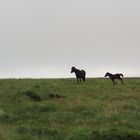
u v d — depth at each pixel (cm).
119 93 4866
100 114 3722
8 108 4069
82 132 3105
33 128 3231
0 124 3344
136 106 4084
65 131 3206
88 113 3791
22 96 4462
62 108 4050
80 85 5375
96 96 4703
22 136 3034
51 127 3341
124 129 3077
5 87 4900
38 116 3741
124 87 5344
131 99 4516
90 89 5084
